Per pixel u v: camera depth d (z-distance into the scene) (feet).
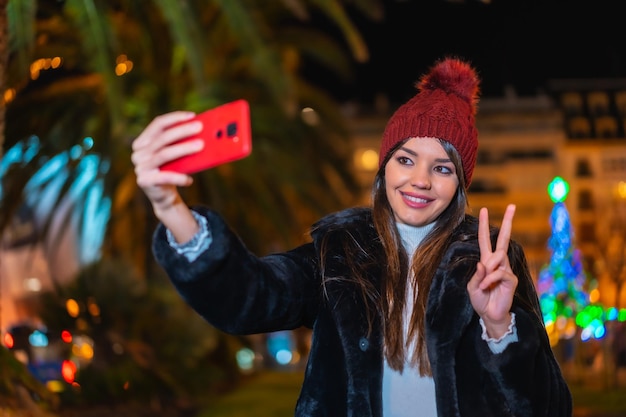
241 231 70.38
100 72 43.86
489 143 276.62
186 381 50.31
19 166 63.21
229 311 9.09
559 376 9.79
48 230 69.05
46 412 26.94
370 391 9.45
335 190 78.48
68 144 64.85
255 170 69.41
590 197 270.46
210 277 8.78
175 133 7.65
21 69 35.50
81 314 44.78
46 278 83.15
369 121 263.49
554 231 75.36
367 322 9.59
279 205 73.20
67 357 43.21
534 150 275.18
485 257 9.22
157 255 8.75
